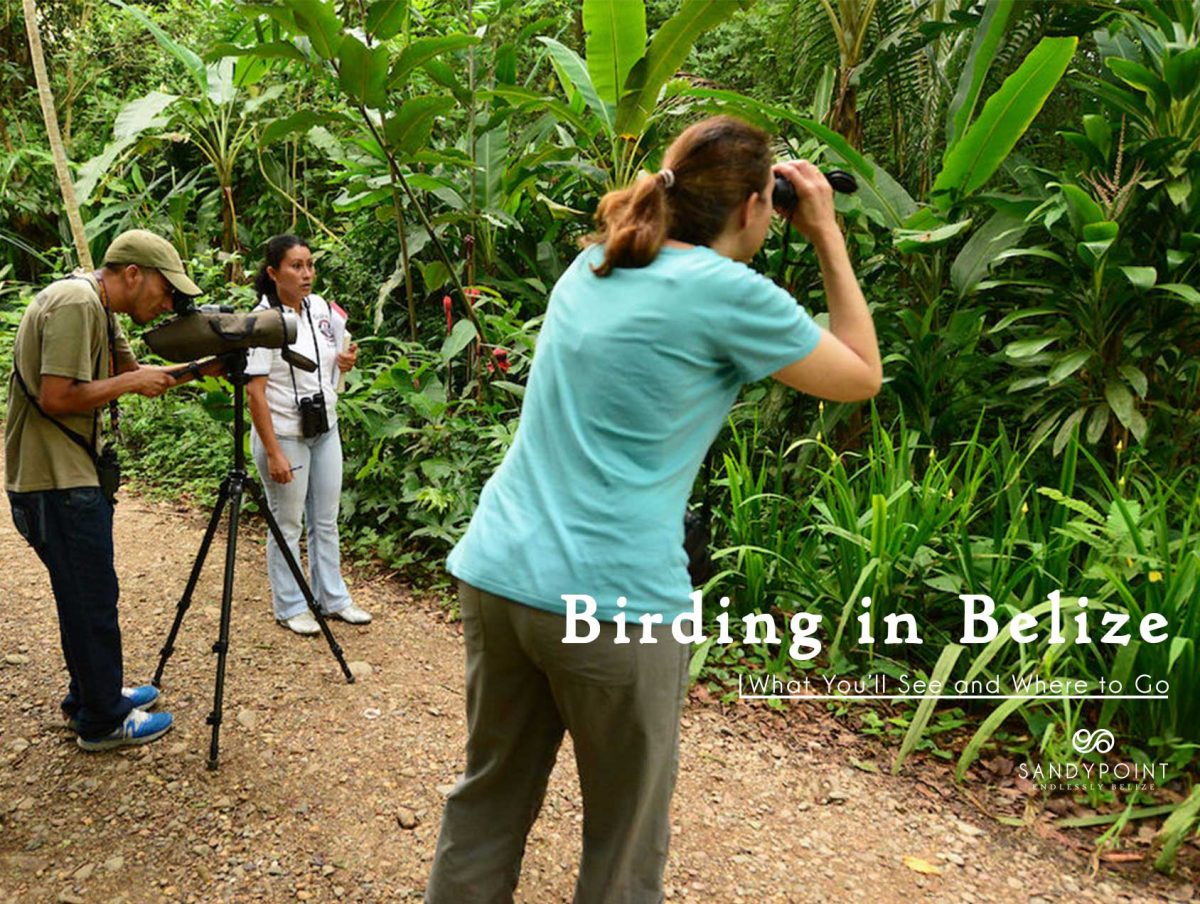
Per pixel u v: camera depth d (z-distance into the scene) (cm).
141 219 736
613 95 441
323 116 448
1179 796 259
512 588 144
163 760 260
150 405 580
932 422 412
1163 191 381
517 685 160
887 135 574
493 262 543
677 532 147
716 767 271
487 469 434
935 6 500
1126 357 386
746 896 220
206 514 471
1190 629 267
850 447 433
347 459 463
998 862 236
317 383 337
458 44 426
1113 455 392
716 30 715
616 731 149
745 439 400
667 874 225
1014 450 388
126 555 414
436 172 543
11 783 246
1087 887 228
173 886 211
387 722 286
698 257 143
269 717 285
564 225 572
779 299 141
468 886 169
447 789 254
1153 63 405
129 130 612
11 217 859
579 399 144
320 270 630
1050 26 461
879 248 432
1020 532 335
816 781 267
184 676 307
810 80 578
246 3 407
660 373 139
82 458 241
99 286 240
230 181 727
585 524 141
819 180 156
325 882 215
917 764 278
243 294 575
